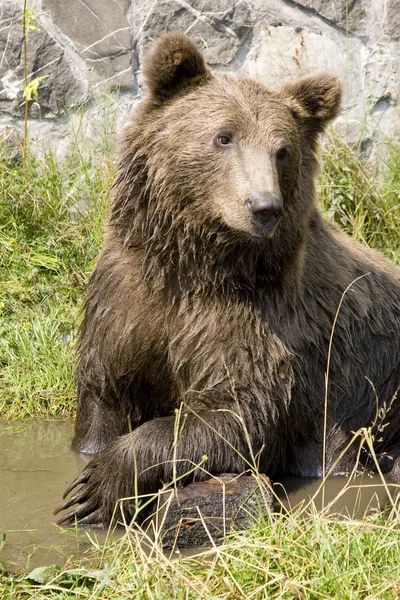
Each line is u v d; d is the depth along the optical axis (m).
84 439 10.77
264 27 16.98
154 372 10.27
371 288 11.35
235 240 9.54
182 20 16.73
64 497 9.12
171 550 8.20
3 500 9.20
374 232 15.62
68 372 12.44
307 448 10.64
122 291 10.16
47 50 16.44
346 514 9.18
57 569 7.36
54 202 15.19
